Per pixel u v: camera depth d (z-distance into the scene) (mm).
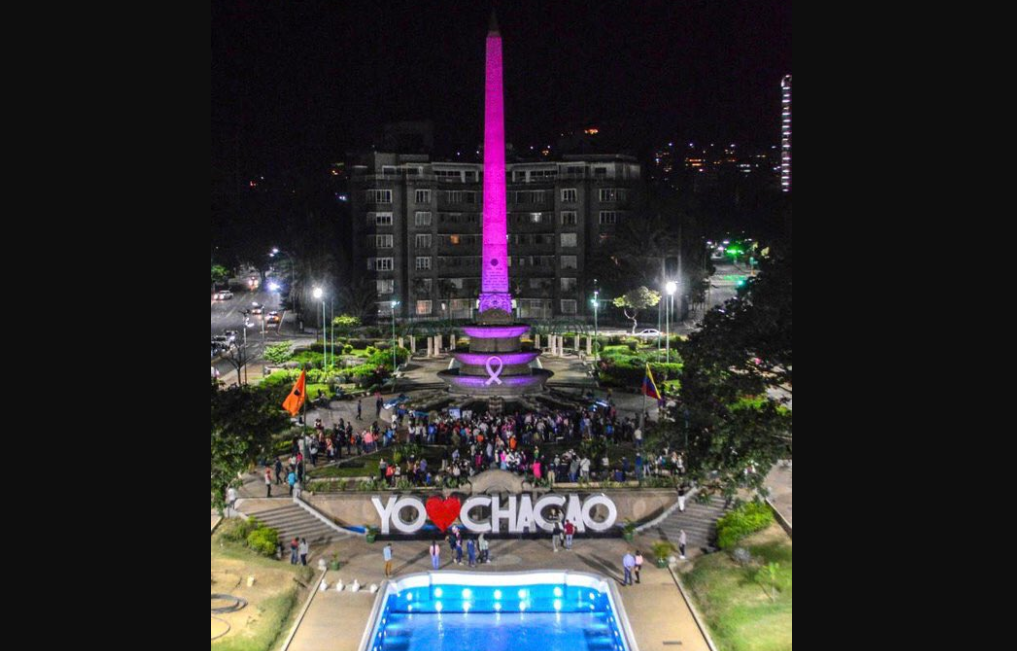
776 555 56438
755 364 60625
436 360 125625
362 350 129875
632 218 161500
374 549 62281
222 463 56281
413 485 67375
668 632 49781
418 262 165875
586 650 49875
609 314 162375
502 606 56094
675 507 65625
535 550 62000
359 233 166250
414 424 79375
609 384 103562
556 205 167875
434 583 57438
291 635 49344
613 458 73312
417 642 50875
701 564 57531
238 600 51906
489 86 97062
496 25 97188
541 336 139125
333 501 66000
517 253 170250
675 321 157000
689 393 59938
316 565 59438
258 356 128250
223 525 62125
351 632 49844
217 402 58906
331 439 74812
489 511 65250
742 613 50406
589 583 56875
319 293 115000
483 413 89000
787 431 55031
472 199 169875
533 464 68438
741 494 65000
